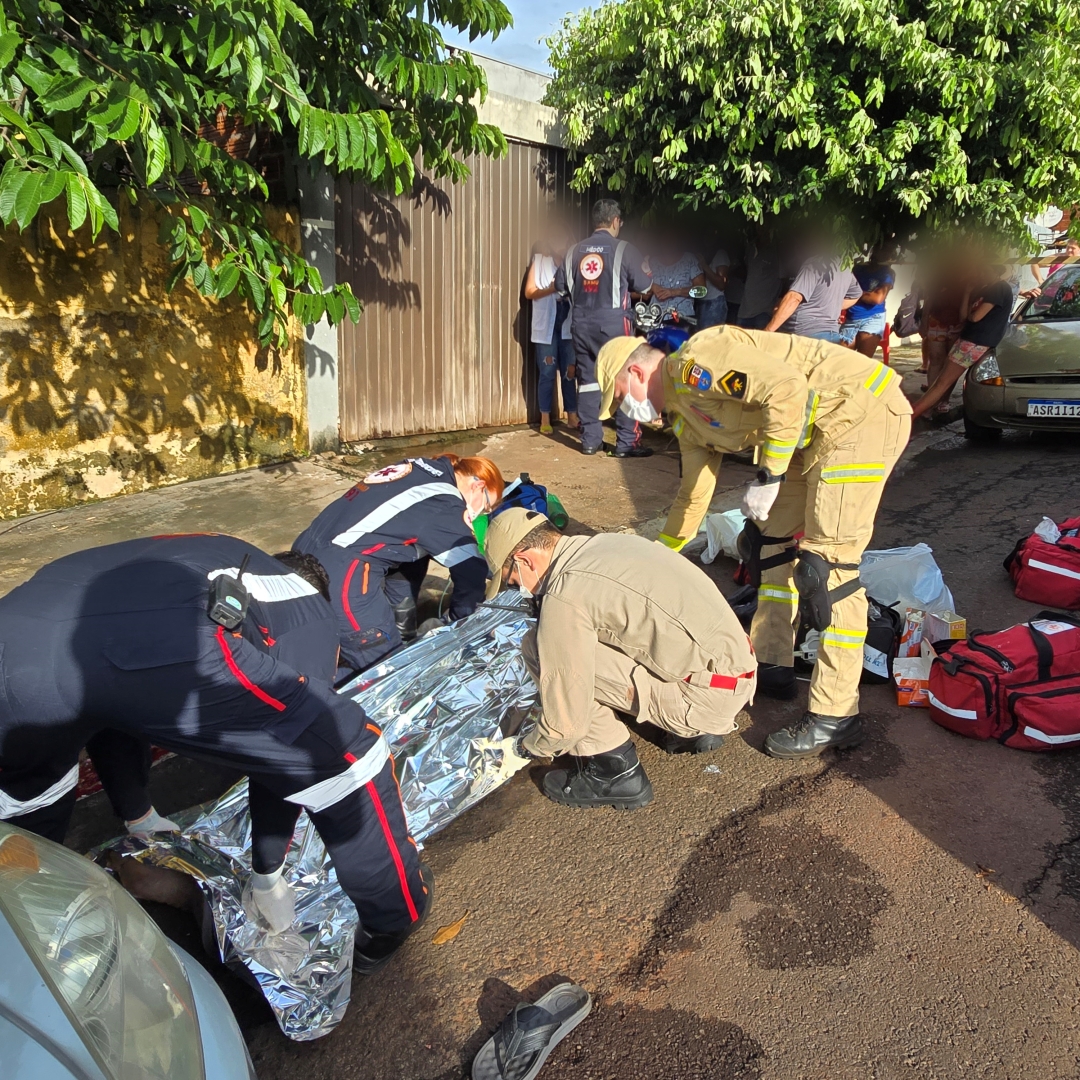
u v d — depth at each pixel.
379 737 2.10
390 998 2.27
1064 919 2.50
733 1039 2.14
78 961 1.44
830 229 5.89
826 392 2.98
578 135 6.84
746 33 5.46
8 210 3.00
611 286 6.36
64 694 1.78
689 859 2.75
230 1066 1.53
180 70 3.64
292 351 6.07
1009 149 5.77
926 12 5.62
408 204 6.51
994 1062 2.08
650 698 2.78
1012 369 7.12
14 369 4.84
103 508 5.23
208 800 3.06
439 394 7.12
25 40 3.19
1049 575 4.34
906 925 2.49
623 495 5.92
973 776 3.15
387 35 4.70
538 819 2.95
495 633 3.02
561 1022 2.12
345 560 3.32
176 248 4.19
